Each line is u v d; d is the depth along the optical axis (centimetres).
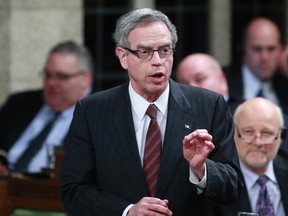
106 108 1020
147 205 966
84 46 1608
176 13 1631
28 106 1469
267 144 1150
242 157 1155
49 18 1602
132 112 1015
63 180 1022
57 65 1445
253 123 1150
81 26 1611
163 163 998
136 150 1005
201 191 991
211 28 1638
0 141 1463
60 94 1445
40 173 1274
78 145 1020
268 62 1570
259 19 1589
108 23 1614
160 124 1011
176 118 1009
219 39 1644
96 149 1012
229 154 1010
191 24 1634
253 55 1570
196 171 979
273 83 1588
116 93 1026
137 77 983
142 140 1010
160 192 996
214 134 1011
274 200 1159
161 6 1627
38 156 1416
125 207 989
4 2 1591
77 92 1448
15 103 1473
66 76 1443
